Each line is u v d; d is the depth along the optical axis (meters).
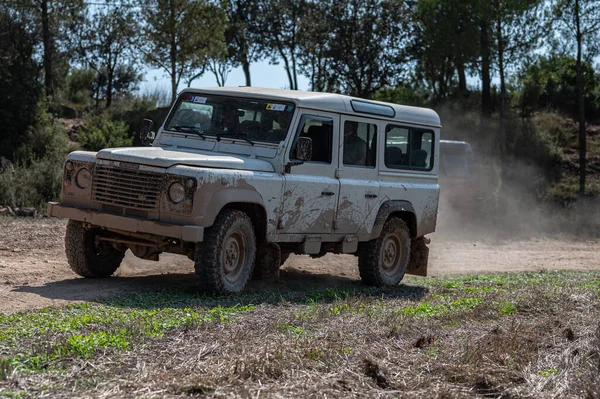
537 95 45.72
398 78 46.62
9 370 5.73
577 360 7.11
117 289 9.78
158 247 9.95
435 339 7.80
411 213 12.83
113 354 6.41
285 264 14.36
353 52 46.16
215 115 10.79
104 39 44.91
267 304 9.52
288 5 49.78
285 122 10.42
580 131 35.16
